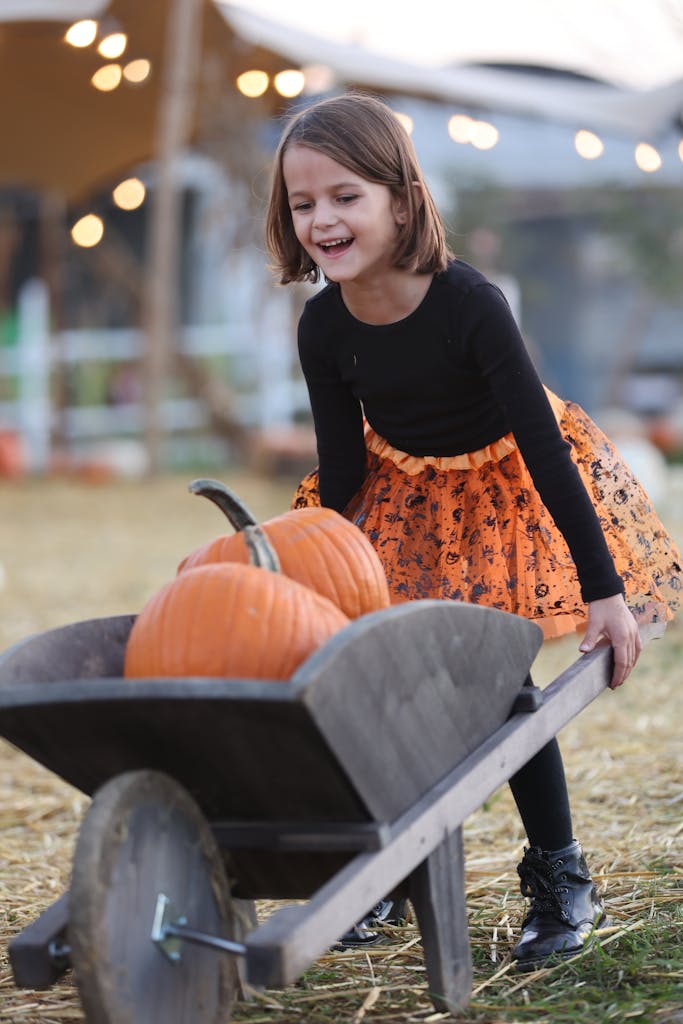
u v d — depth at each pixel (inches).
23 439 713.6
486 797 102.2
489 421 124.3
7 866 155.3
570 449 118.5
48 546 442.6
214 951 91.4
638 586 125.1
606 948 118.6
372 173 112.3
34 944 86.7
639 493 129.0
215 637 92.5
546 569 122.6
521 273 941.8
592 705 226.5
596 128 403.9
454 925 102.1
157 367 613.0
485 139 370.6
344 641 84.4
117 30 459.8
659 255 881.5
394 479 131.3
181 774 90.9
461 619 99.0
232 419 667.4
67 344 733.9
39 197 737.0
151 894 85.4
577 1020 102.7
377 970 116.3
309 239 115.2
